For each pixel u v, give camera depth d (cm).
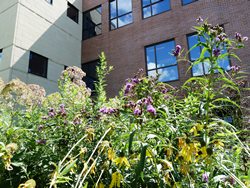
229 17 870
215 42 163
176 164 132
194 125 133
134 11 1156
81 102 304
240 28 831
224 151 151
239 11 852
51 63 1021
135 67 1061
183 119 162
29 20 945
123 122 170
